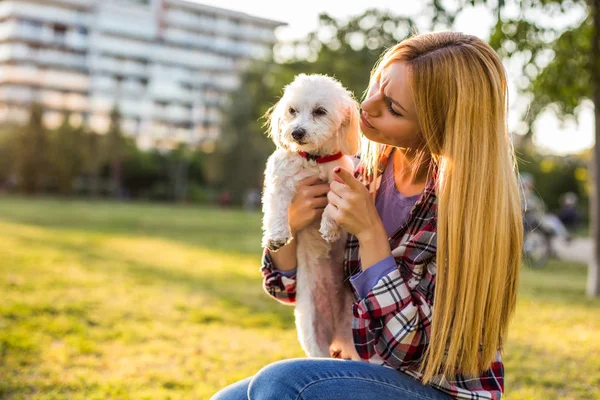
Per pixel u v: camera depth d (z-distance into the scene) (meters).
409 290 1.65
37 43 60.97
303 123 2.40
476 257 1.56
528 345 4.71
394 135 1.73
